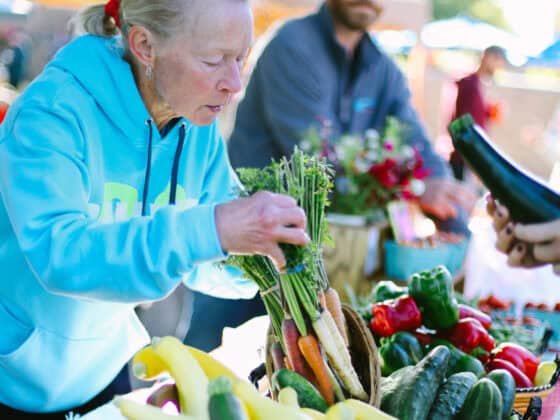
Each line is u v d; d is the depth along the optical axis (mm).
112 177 1494
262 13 5770
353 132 3654
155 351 1233
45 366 1558
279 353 1437
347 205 3566
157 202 1595
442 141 5668
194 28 1312
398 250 3457
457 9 20281
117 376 1854
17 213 1270
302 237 1233
